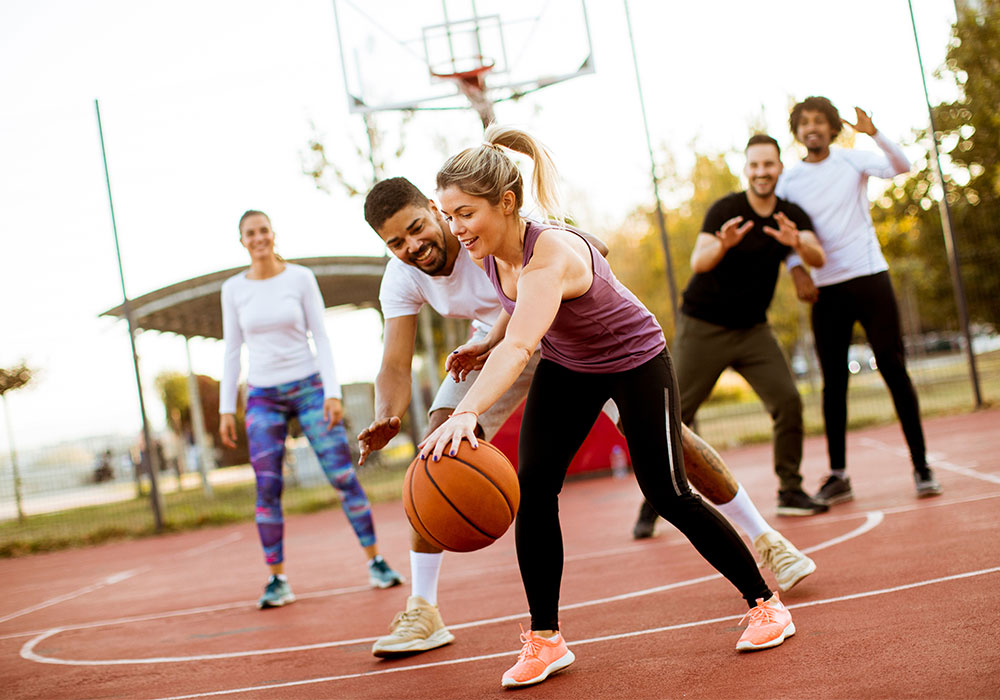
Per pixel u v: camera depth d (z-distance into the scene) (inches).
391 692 117.1
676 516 113.0
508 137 117.5
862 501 221.5
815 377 743.1
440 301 142.8
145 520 504.1
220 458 1017.5
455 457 97.6
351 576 234.5
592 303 109.9
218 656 153.7
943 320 681.6
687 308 210.7
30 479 589.3
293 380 206.7
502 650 132.1
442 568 226.8
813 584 143.0
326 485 620.4
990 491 206.7
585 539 240.5
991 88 521.0
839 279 215.2
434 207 138.5
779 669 102.1
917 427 213.8
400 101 446.9
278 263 210.5
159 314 573.6
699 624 129.6
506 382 98.9
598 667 115.0
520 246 108.4
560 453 116.9
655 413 112.2
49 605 253.0
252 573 269.7
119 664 156.8
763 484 297.6
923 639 105.3
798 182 216.5
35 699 137.0
